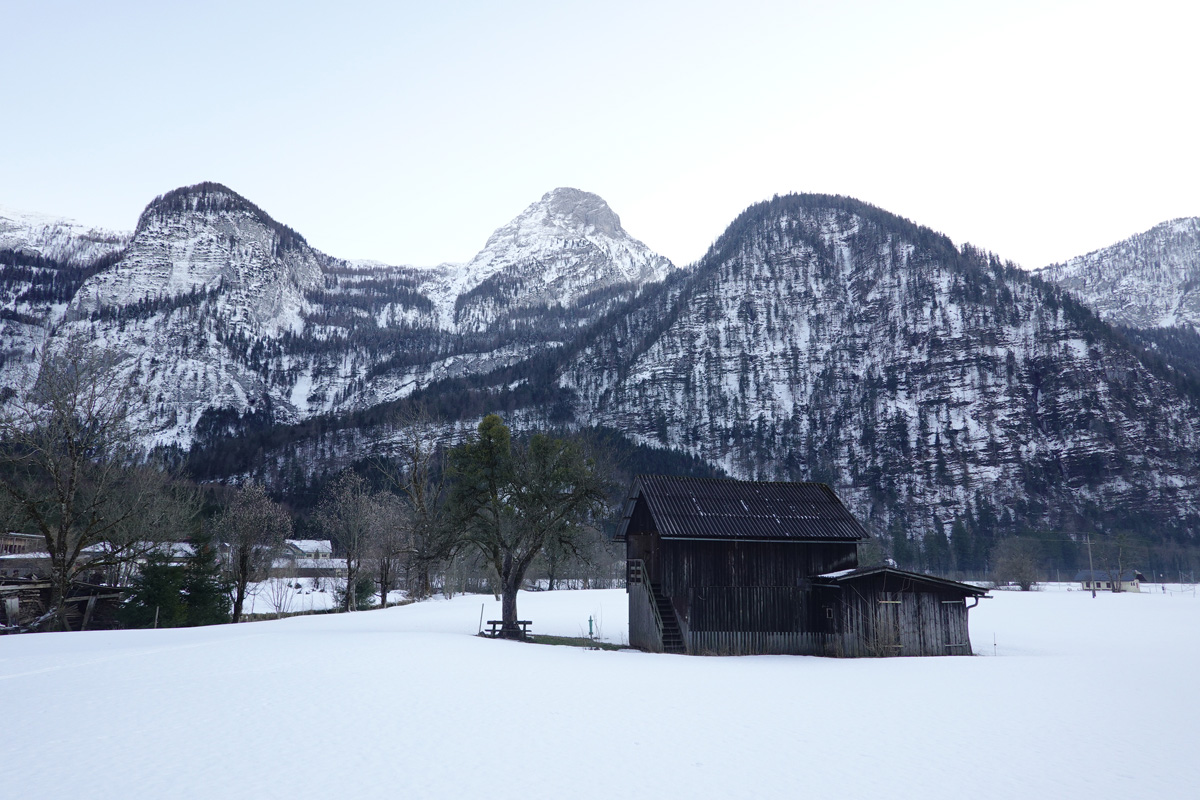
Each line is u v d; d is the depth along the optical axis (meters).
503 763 14.39
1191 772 15.05
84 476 52.25
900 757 15.80
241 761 13.98
